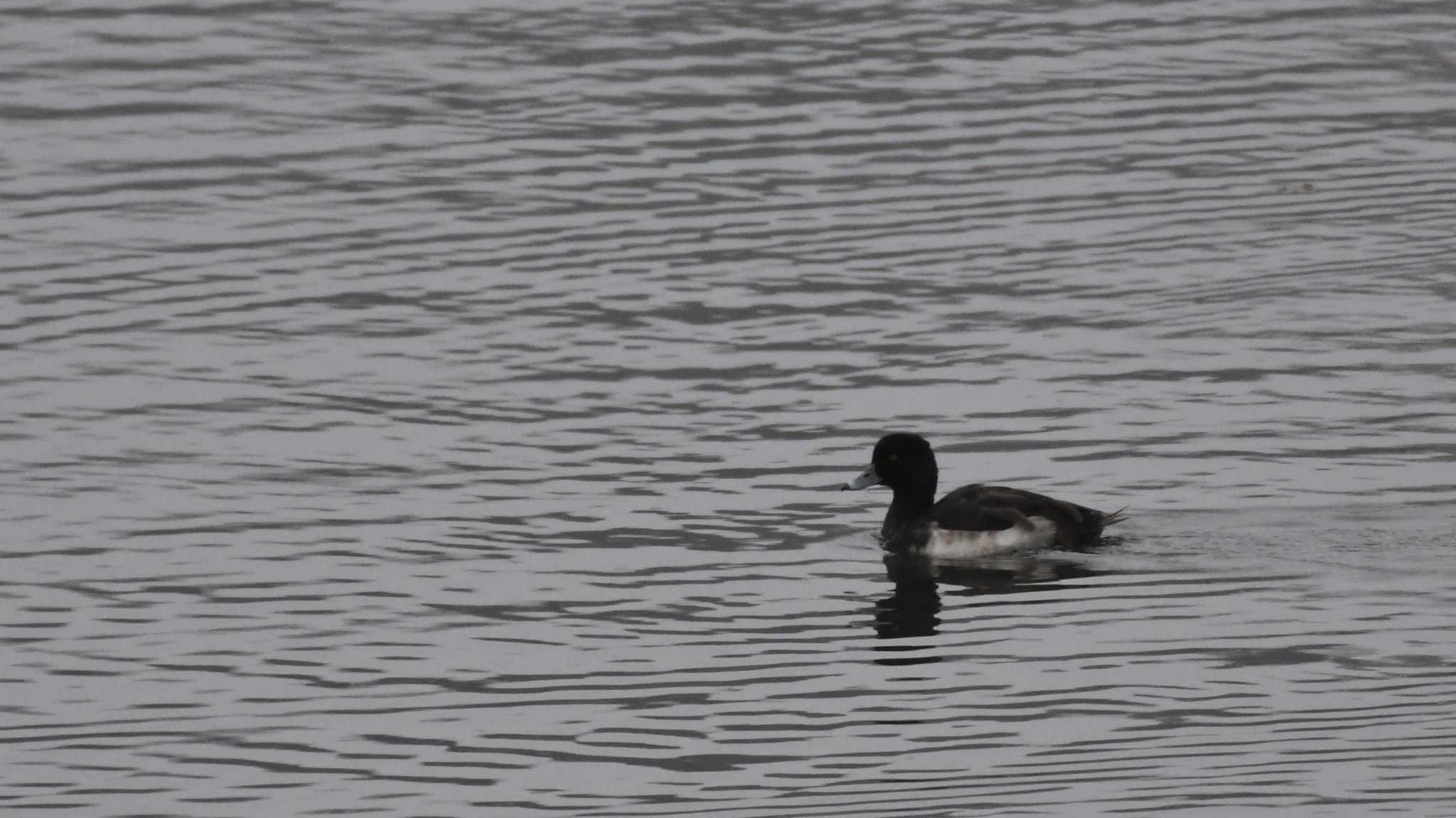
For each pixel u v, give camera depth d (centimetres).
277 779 1510
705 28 3341
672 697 1630
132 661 1698
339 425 2172
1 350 2344
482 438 2144
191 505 1995
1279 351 2314
